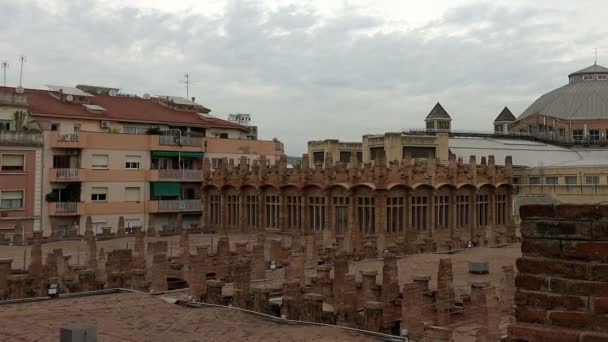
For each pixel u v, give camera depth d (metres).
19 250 56.12
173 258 45.69
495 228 67.00
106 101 84.88
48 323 22.94
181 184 80.38
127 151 75.69
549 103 123.38
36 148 68.31
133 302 28.66
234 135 92.12
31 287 36.28
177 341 20.31
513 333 8.73
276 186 70.75
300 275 37.12
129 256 44.56
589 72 124.88
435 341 22.39
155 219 77.50
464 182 68.81
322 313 27.83
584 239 8.32
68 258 44.03
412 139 78.50
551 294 8.53
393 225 63.09
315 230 67.50
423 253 49.72
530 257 8.80
